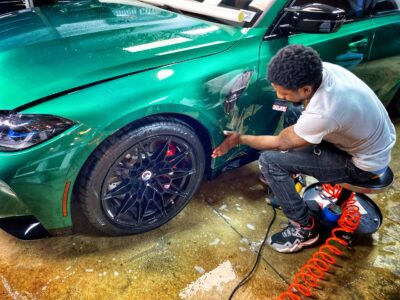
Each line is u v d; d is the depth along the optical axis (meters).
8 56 1.27
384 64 2.23
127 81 1.25
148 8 1.84
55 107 1.14
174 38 1.46
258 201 1.95
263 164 1.49
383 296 1.45
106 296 1.35
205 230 1.71
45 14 1.71
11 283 1.36
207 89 1.42
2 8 3.00
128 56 1.31
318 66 1.07
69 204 1.29
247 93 1.60
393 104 2.82
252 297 1.41
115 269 1.46
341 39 1.86
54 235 1.39
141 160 1.39
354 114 1.16
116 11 1.74
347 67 2.00
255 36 1.59
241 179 2.11
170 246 1.60
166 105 1.31
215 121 1.52
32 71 1.20
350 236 1.64
